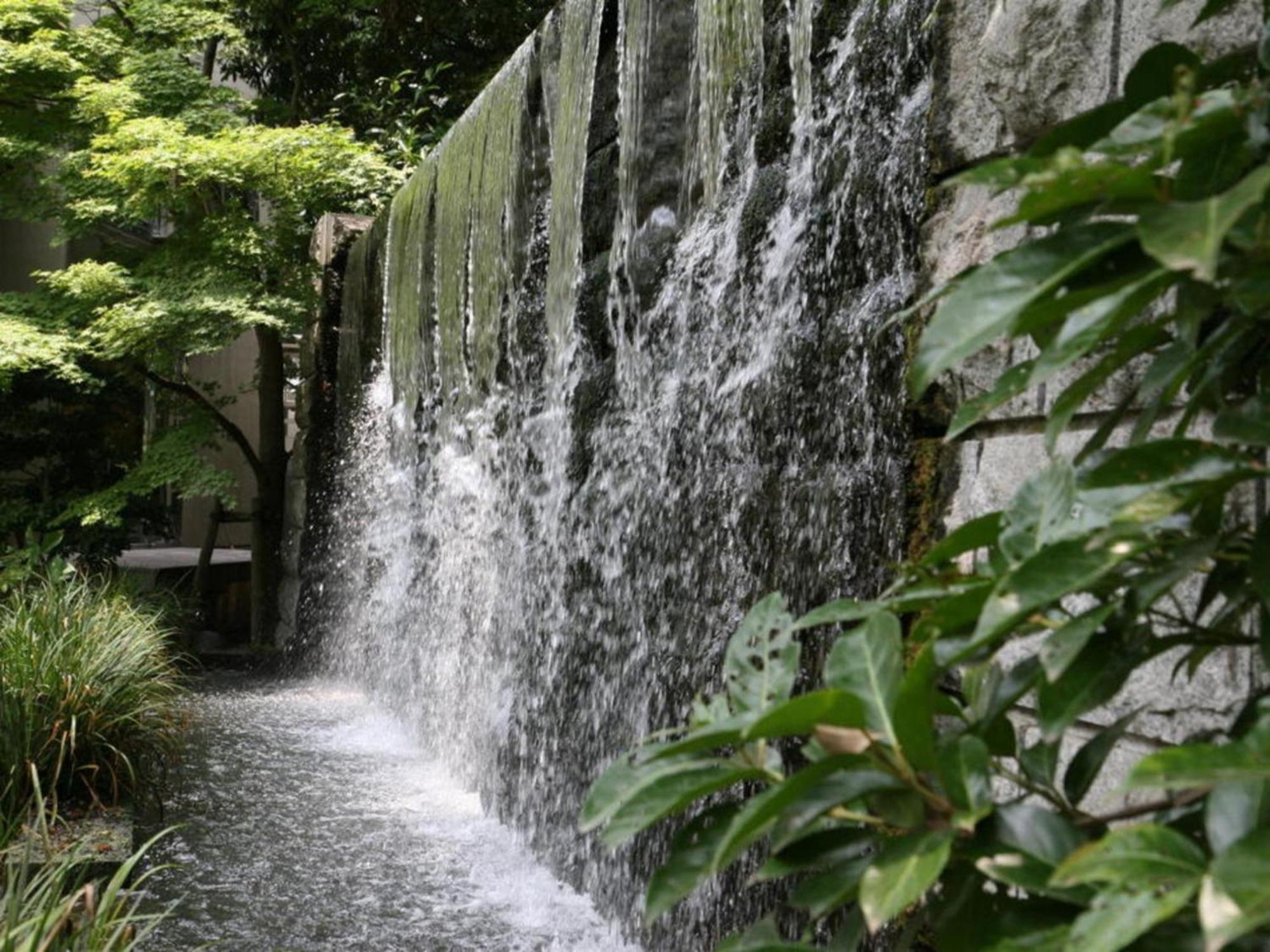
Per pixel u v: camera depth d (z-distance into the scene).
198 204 11.59
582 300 5.98
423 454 9.16
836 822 1.27
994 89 2.43
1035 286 1.05
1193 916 0.95
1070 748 2.14
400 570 9.49
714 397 4.45
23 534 12.21
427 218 9.06
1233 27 1.90
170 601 11.53
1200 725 1.89
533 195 6.93
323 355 12.13
